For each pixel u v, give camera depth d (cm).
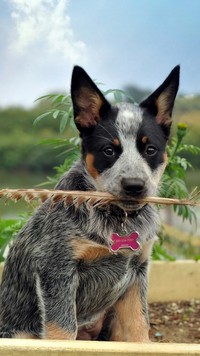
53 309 97
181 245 164
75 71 100
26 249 103
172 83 101
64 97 118
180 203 93
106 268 101
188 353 81
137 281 104
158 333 122
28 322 104
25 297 104
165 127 101
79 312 104
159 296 137
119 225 98
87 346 81
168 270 137
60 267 98
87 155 98
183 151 161
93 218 97
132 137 97
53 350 81
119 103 103
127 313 105
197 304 136
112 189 93
